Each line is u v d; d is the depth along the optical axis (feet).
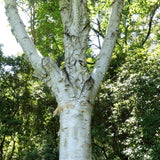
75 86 9.00
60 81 9.12
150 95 20.30
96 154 28.04
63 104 8.70
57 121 34.73
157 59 22.77
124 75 24.81
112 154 29.78
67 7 11.55
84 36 10.79
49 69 9.38
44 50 32.01
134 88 20.93
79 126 8.21
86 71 9.62
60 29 27.37
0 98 30.35
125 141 22.00
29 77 34.06
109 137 26.02
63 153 7.84
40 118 34.96
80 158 7.63
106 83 27.48
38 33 29.32
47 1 25.99
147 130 19.06
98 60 10.34
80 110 8.54
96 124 27.86
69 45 10.36
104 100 27.02
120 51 36.42
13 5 10.82
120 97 22.84
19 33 10.27
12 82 32.27
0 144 32.83
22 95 32.04
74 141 7.89
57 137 34.78
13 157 35.42
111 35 10.80
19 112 33.94
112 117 22.85
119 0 11.45
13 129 29.76
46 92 35.06
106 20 35.17
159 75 21.17
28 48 10.00
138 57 25.71
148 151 17.39
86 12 11.39
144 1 26.61
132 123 20.74
